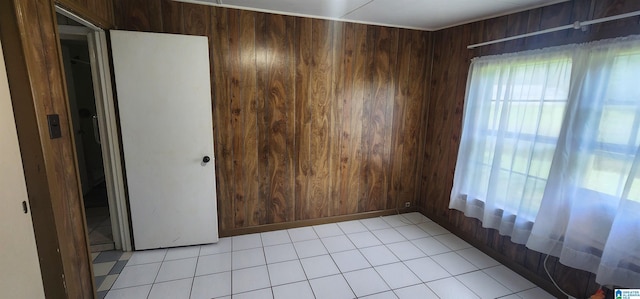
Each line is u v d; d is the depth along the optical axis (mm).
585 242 1788
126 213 2408
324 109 2879
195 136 2387
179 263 2324
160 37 2160
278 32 2580
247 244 2660
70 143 1555
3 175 1138
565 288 1983
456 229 2938
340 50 2809
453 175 2957
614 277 1629
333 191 3107
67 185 1516
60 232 1406
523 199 2133
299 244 2686
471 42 2656
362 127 3068
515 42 2248
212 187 2520
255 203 2838
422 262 2432
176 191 2436
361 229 3031
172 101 2277
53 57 1421
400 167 3342
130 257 2389
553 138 1952
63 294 1446
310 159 2939
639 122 1548
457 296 2018
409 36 3025
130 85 2166
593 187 1739
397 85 3104
